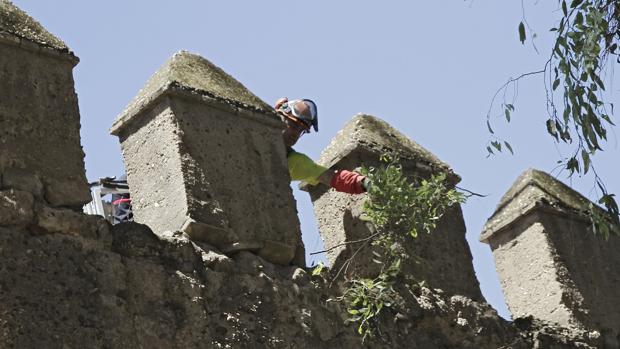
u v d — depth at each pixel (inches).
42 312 315.6
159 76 379.6
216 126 377.4
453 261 418.3
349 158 415.5
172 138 366.3
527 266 447.2
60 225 329.4
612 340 440.1
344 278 386.0
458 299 410.0
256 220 371.9
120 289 332.5
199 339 340.5
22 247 320.5
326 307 375.2
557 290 437.7
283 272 371.9
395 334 388.2
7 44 343.0
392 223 392.8
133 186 373.4
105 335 323.3
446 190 420.2
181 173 361.4
